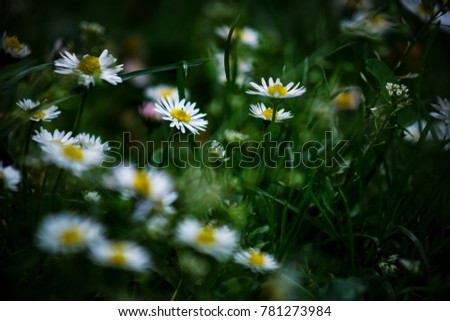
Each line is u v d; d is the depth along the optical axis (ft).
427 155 1.66
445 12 1.67
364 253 1.59
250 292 1.45
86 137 1.52
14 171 1.48
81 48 1.76
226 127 1.77
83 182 1.54
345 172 1.68
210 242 1.40
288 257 1.53
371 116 1.72
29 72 1.55
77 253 1.40
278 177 1.65
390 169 1.73
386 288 1.49
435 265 1.55
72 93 1.54
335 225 1.61
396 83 1.65
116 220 1.47
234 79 1.84
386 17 1.82
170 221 1.45
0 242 1.47
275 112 1.56
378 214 1.59
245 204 1.54
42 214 1.48
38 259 1.41
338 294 1.45
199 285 1.44
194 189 1.56
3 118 1.65
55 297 1.41
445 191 1.60
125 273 1.41
